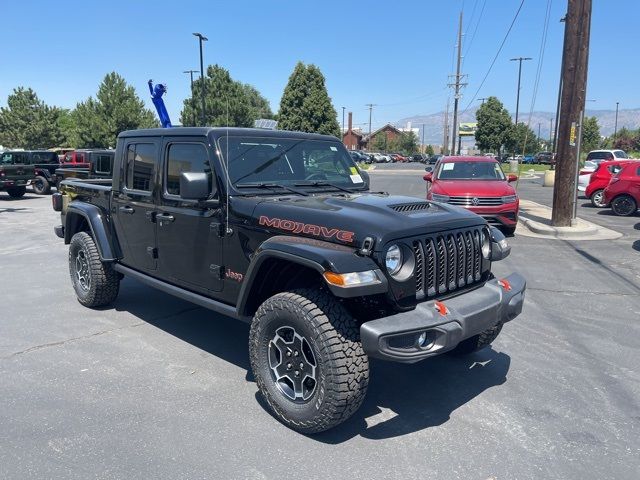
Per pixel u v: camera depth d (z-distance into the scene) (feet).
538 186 93.81
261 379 11.91
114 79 153.79
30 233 38.65
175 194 14.94
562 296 22.21
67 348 16.15
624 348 16.47
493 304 11.85
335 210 11.74
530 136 246.27
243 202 12.93
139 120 154.40
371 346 10.02
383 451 10.78
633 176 49.14
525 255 30.63
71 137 163.63
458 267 12.22
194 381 13.93
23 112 189.88
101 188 18.70
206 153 13.84
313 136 16.11
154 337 17.13
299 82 149.89
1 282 24.21
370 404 12.87
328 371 10.48
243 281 12.46
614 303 21.24
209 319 18.95
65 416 12.05
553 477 9.95
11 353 15.72
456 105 157.69
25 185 67.05
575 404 12.85
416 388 13.74
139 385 13.66
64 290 22.82
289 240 11.48
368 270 10.39
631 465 10.33
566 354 16.01
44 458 10.41
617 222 45.37
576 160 37.55
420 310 10.77
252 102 215.10
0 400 12.79
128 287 23.18
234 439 11.17
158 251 15.92
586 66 36.68
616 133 288.30
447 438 11.31
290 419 11.37
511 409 12.60
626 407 12.70
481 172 39.37
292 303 10.98
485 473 10.05
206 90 90.33
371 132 416.67
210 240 13.78
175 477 9.85
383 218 11.31
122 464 10.24
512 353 16.07
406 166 215.10
